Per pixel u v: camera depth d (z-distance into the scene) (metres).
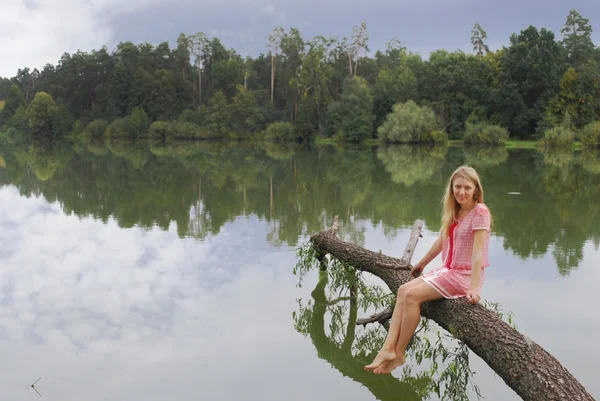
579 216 11.73
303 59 61.09
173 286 6.75
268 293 6.54
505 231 10.05
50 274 7.24
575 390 3.33
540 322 5.47
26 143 53.69
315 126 56.41
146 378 4.44
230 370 4.60
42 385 4.32
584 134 40.19
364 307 6.18
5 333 5.34
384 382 4.48
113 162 28.20
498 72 54.69
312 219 11.33
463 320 4.07
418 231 6.26
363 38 66.31
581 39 55.25
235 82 71.94
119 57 77.75
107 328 5.46
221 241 9.13
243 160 30.02
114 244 8.93
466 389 4.30
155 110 65.62
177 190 16.45
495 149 40.31
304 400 4.15
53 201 13.84
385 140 48.34
